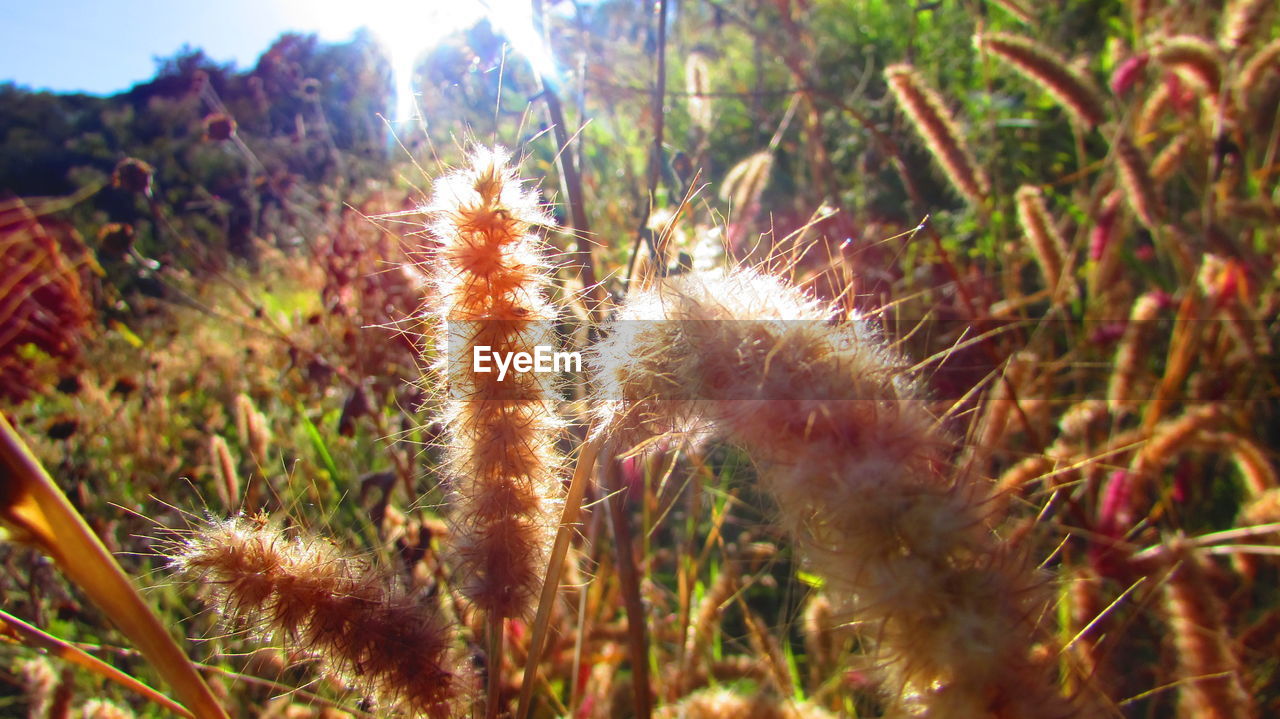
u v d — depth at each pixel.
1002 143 0.53
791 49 0.52
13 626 0.16
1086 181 0.44
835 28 0.72
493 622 0.17
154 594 0.33
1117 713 0.20
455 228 0.16
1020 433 0.32
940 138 0.37
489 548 0.17
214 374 0.50
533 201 0.17
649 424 0.16
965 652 0.11
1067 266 0.35
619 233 0.46
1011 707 0.11
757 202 0.39
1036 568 0.13
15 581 0.36
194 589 0.21
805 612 0.26
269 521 0.18
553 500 0.17
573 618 0.32
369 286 0.40
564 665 0.29
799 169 0.55
